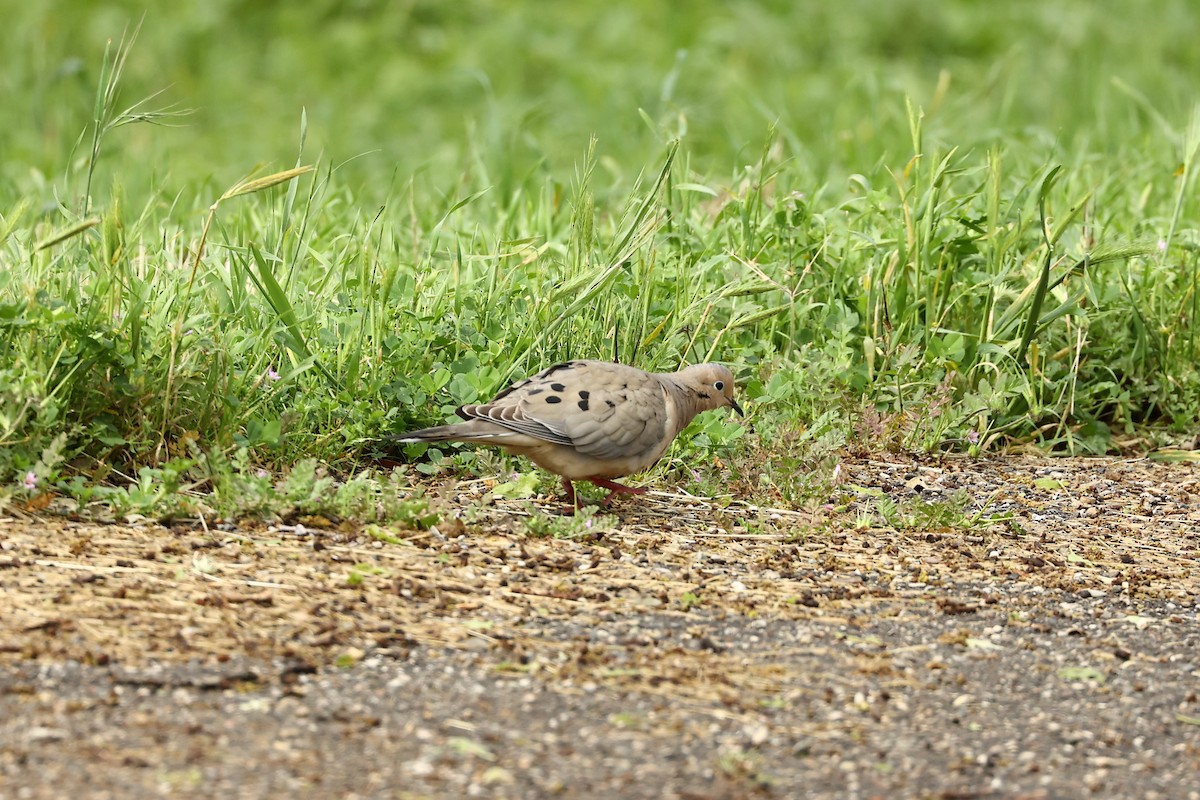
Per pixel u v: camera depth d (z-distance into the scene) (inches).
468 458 443.2
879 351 537.3
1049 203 639.8
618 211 674.8
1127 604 370.9
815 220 594.6
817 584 367.6
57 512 366.9
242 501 376.8
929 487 474.9
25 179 785.6
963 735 285.3
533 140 750.5
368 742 262.8
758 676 306.3
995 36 1277.1
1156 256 585.3
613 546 384.5
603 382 400.8
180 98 1155.9
